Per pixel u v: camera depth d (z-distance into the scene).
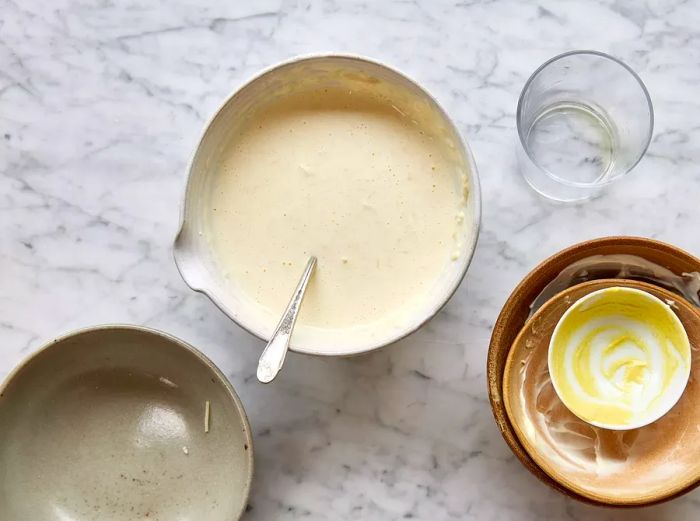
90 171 0.72
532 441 0.65
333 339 0.67
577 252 0.65
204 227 0.68
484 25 0.71
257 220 0.68
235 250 0.68
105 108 0.72
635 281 0.64
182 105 0.72
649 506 0.66
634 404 0.65
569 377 0.65
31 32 0.72
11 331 0.72
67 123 0.72
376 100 0.68
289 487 0.71
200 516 0.69
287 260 0.68
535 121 0.71
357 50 0.71
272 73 0.66
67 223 0.72
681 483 0.62
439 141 0.68
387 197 0.68
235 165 0.69
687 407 0.65
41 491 0.70
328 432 0.71
